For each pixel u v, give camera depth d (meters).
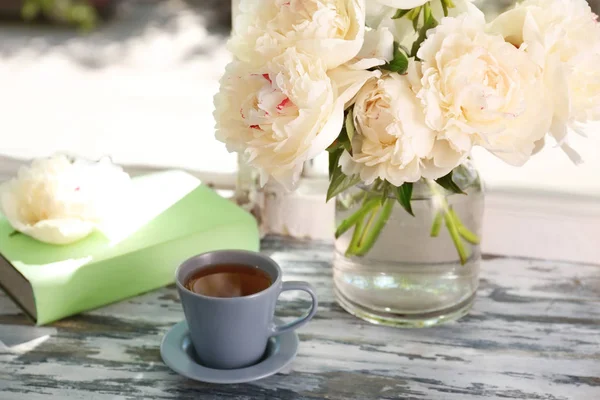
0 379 1.11
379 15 1.10
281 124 1.03
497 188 1.40
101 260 1.20
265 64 1.05
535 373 1.13
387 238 1.17
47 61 2.99
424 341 1.18
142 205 1.33
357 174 1.11
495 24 1.07
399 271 1.18
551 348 1.17
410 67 1.04
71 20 3.69
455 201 1.17
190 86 2.48
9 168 1.54
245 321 1.09
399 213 1.16
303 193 1.39
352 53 1.03
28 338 1.17
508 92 1.03
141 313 1.22
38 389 1.10
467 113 1.03
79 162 1.29
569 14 1.05
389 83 1.04
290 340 1.15
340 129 1.03
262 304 1.10
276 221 1.40
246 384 1.11
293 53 1.02
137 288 1.24
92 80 2.61
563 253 1.35
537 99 1.03
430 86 1.03
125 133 1.76
